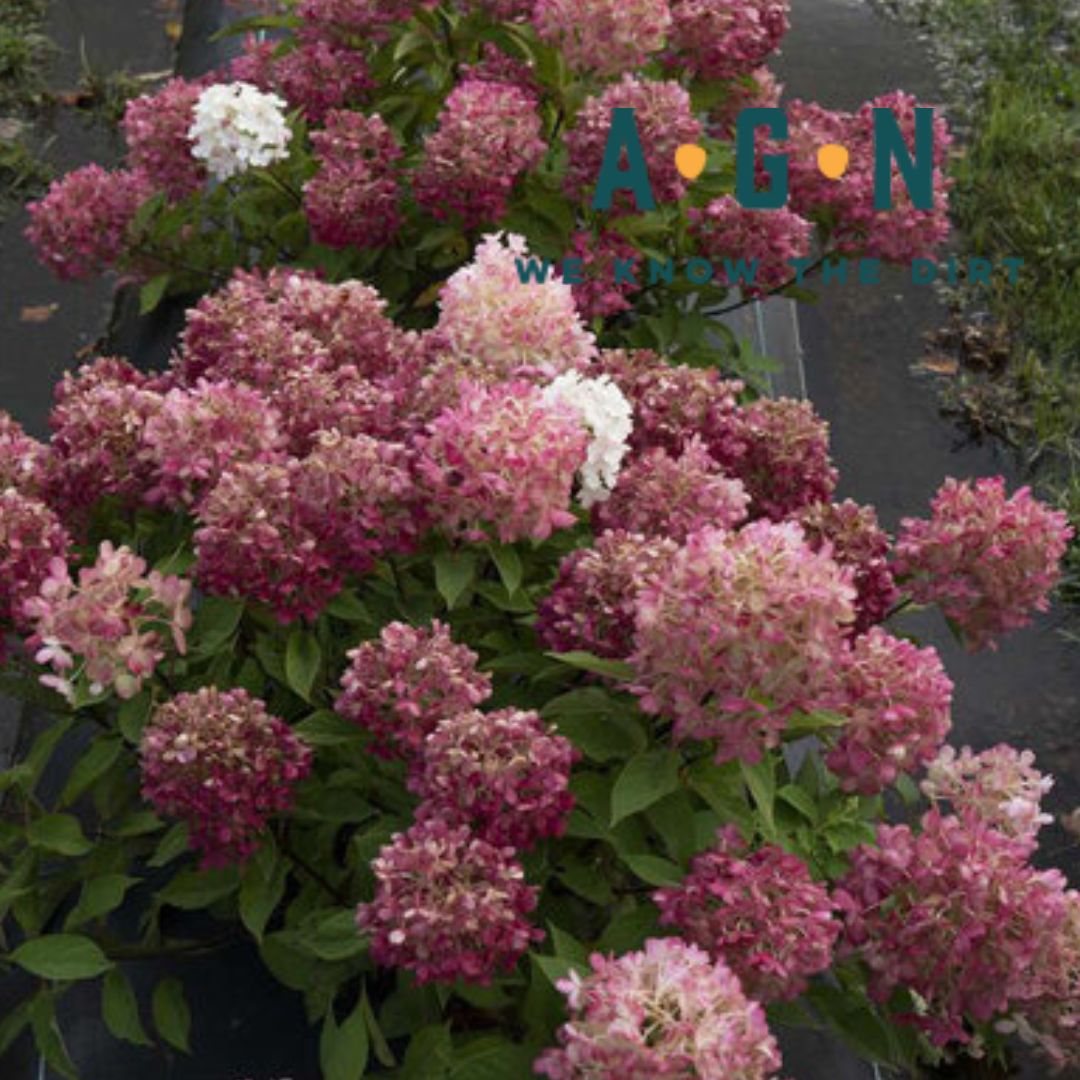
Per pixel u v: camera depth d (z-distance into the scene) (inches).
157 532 123.3
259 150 158.2
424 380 119.3
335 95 167.5
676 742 101.2
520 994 113.3
